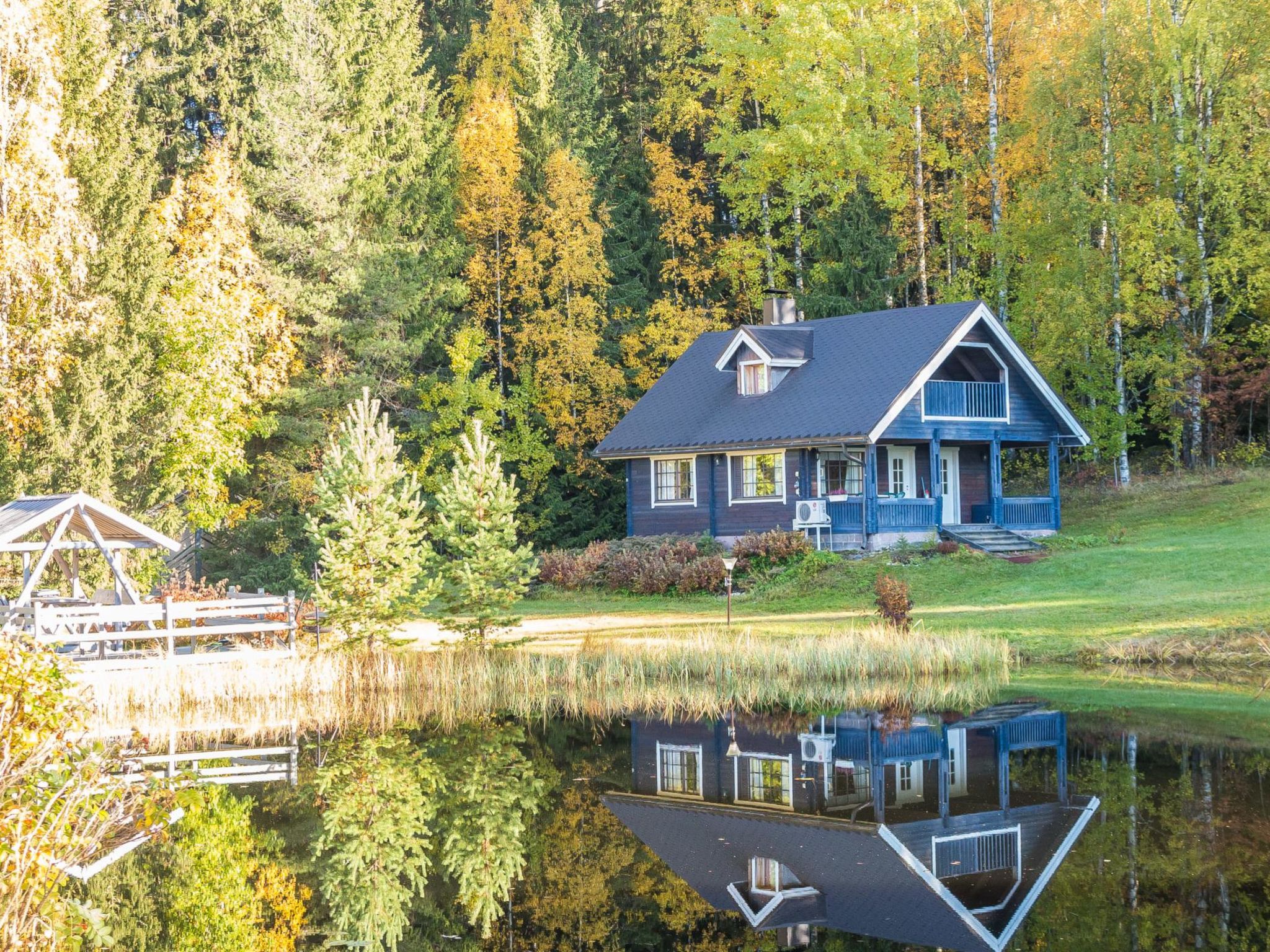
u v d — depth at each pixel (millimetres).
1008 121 48375
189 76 45469
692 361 42000
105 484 32250
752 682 24328
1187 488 38094
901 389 34344
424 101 48875
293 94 43281
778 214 48219
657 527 39938
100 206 34281
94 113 34750
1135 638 24828
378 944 12203
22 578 30609
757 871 14141
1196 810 15008
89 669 22828
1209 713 20297
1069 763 17547
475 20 56031
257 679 23500
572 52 53719
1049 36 46875
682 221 49969
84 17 34688
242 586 39469
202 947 12062
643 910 13086
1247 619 24844
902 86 47469
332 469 24859
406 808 17078
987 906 12375
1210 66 38031
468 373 45125
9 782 9617
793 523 35500
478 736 21547
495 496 25688
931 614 28250
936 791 16734
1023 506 36906
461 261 48219
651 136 54562
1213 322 40750
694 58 52094
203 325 36812
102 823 11172
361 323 44000
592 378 46406
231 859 15000
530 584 38188
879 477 37625
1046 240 41812
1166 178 39812
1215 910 11773
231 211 39562
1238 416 41812
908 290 50969
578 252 46031
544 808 16953
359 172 44969
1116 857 13477
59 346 31469
